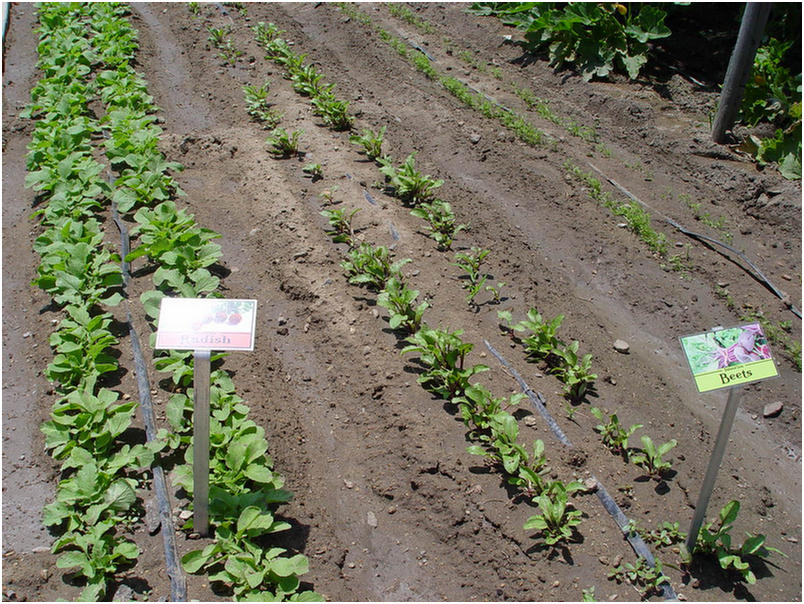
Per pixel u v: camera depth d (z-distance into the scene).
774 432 1.86
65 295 2.01
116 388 1.83
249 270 2.28
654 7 3.42
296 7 4.23
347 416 1.84
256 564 1.40
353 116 3.09
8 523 1.55
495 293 2.15
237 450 1.55
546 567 1.49
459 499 1.61
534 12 3.61
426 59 3.52
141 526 1.53
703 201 2.63
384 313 2.09
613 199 2.61
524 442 1.72
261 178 2.64
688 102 3.14
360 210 2.47
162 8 4.17
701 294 2.24
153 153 2.66
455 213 2.51
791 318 2.15
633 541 1.53
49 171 2.53
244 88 3.13
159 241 2.16
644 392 1.93
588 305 2.21
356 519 1.61
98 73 3.39
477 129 2.99
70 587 1.43
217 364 1.93
